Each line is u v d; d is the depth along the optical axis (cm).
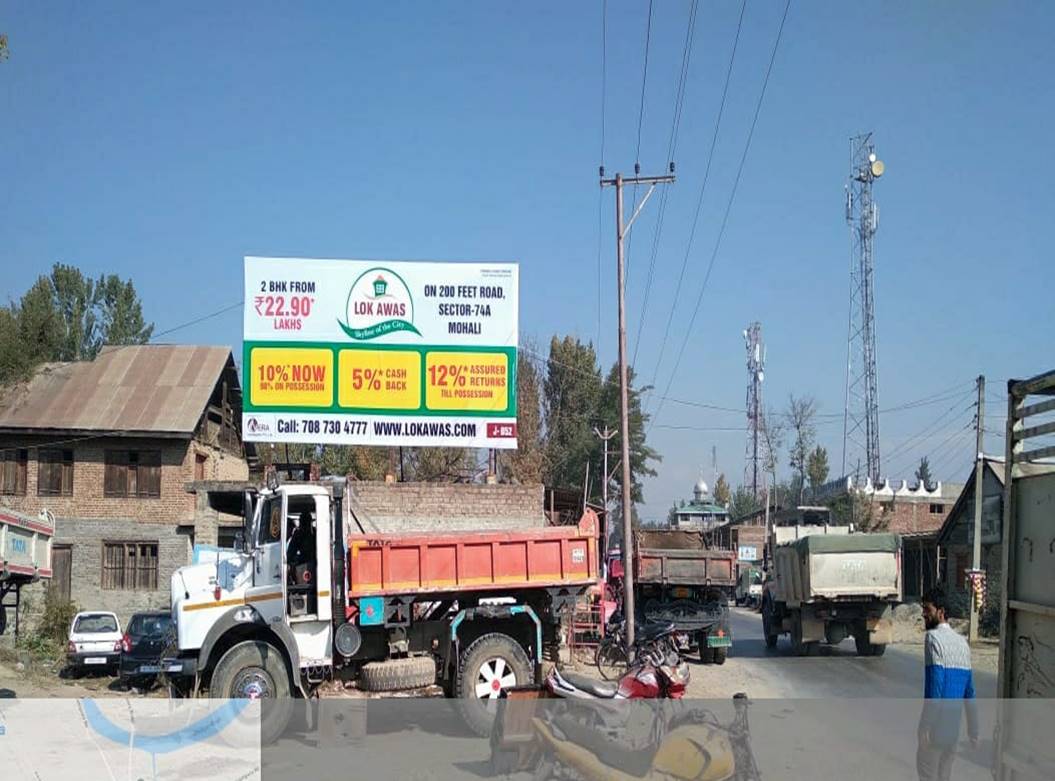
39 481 3475
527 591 1430
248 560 1275
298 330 2366
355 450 4203
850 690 1725
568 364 6294
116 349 3884
